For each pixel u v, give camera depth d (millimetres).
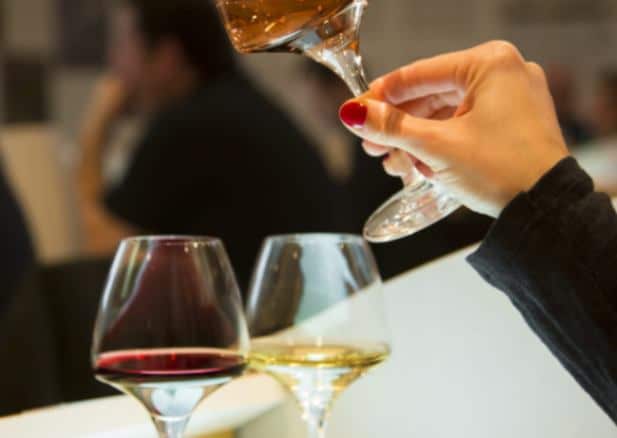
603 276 854
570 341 877
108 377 926
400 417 1213
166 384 913
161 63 3010
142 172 2957
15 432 1022
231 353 935
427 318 1214
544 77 949
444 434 1182
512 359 1147
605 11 6363
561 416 1111
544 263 866
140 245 939
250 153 2877
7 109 6207
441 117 1059
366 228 1032
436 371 1196
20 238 1862
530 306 895
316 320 1097
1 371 1586
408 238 2602
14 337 1603
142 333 921
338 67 1017
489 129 898
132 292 930
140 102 3475
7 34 6203
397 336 1232
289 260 1110
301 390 1056
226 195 2896
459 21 6625
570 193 872
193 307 927
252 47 995
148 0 3014
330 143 5316
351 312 1094
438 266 1219
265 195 2881
